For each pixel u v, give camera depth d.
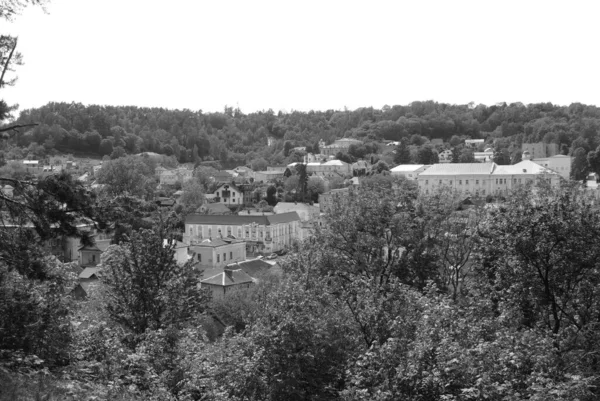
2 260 17.12
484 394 15.55
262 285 56.56
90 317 27.25
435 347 17.50
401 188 34.12
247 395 18.91
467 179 162.50
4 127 17.73
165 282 25.73
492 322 20.23
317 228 32.53
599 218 22.61
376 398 16.81
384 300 22.14
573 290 23.19
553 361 17.70
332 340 21.41
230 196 162.38
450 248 33.31
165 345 20.33
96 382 18.27
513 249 23.09
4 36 17.17
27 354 18.56
